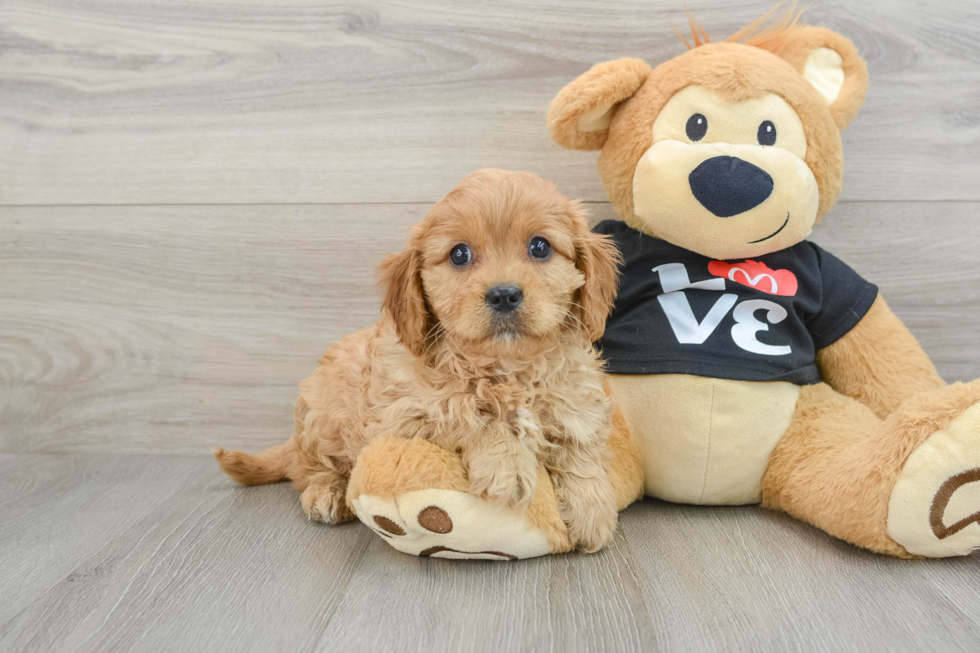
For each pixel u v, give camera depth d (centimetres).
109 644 110
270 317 207
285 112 201
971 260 196
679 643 107
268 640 110
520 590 124
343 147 201
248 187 204
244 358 209
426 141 199
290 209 203
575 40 194
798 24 179
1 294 211
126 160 205
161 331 209
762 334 157
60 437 215
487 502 124
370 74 198
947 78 191
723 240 154
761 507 163
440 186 200
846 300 168
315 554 142
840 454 144
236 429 212
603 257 146
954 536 125
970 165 193
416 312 137
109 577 133
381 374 141
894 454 128
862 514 132
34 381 213
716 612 115
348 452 153
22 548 146
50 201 207
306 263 205
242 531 155
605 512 138
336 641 109
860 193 195
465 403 132
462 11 194
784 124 153
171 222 206
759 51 160
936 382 164
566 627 112
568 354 143
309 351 208
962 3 189
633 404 158
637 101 162
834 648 105
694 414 152
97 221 207
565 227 138
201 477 195
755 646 105
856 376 168
